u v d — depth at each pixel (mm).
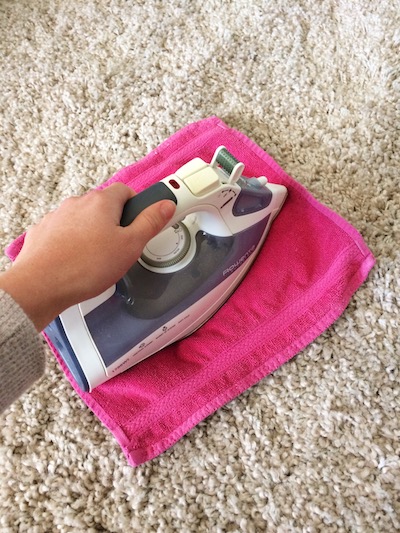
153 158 878
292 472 702
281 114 932
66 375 752
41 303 519
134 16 1039
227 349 757
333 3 1000
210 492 700
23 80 1013
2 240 888
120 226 580
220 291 746
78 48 1031
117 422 729
